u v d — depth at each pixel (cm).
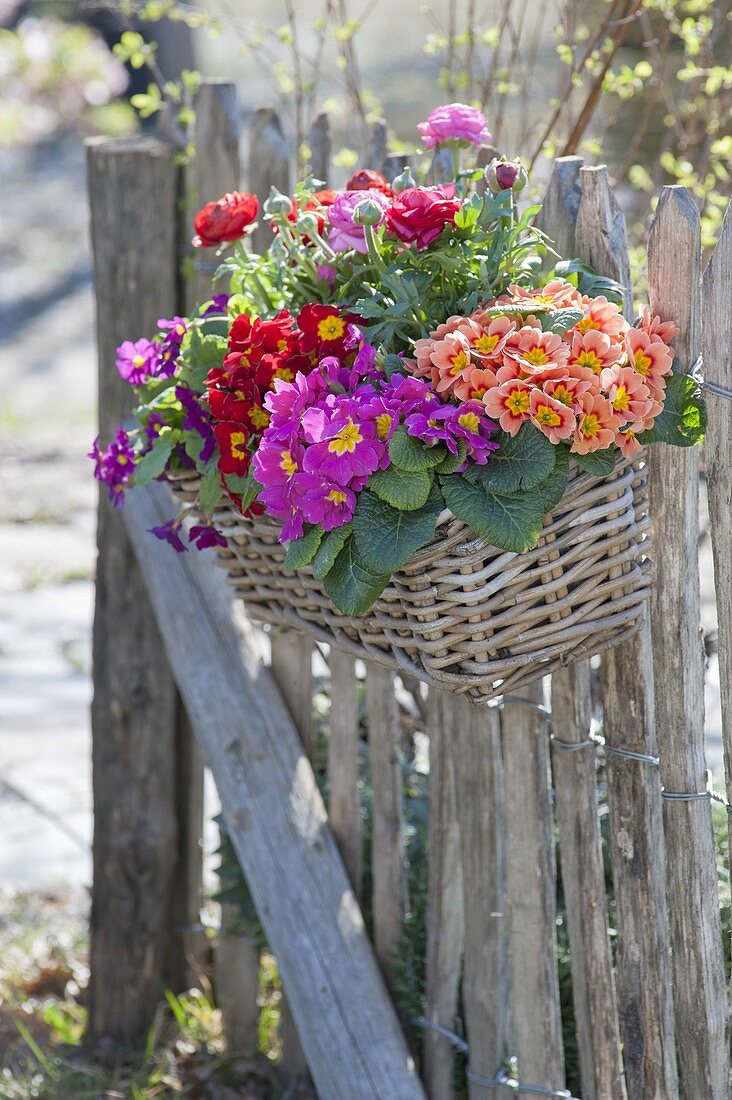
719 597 196
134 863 322
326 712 312
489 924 243
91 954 332
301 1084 299
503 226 187
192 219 287
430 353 170
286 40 299
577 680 216
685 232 181
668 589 199
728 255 181
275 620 208
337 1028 255
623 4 280
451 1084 262
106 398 303
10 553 707
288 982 262
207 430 195
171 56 1525
